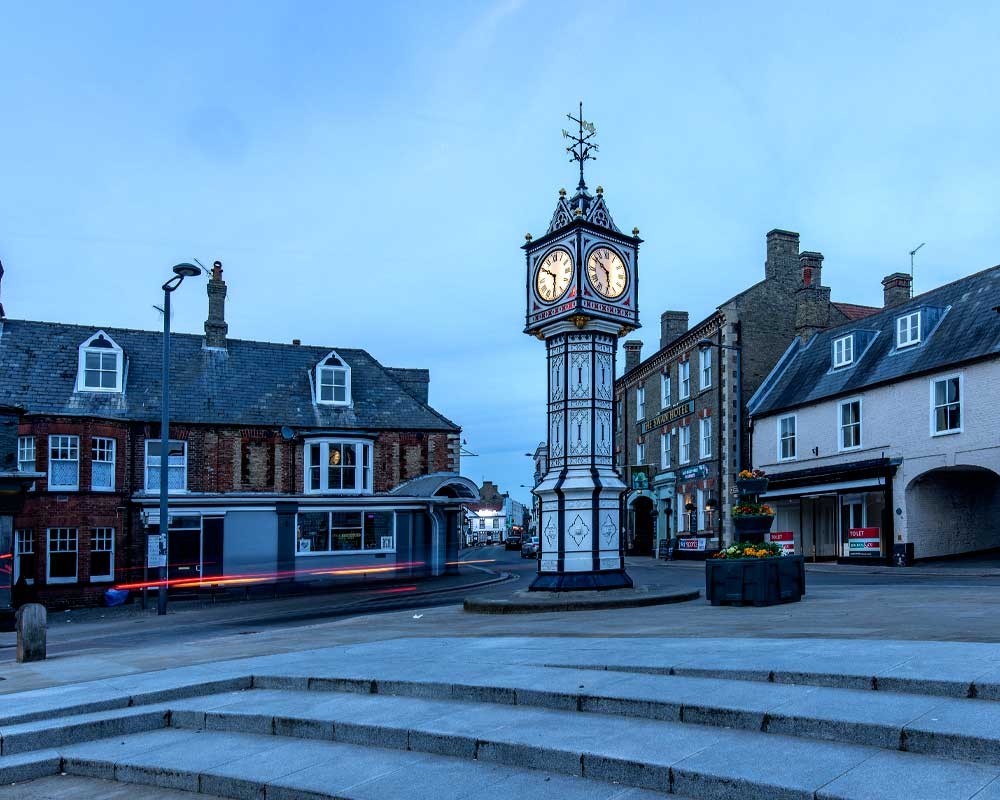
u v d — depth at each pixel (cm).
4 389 2956
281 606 2467
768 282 3678
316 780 593
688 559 3775
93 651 1448
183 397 3206
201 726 785
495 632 1197
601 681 725
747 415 3519
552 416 1712
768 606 1333
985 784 453
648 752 550
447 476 3388
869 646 775
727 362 3575
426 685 770
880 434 2772
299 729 721
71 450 2916
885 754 514
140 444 3078
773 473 3328
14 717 771
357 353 3691
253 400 3312
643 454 4644
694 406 3881
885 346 2916
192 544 3045
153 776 661
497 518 12850
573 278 1631
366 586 3058
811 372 3275
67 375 3089
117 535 2967
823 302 3619
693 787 505
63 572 2853
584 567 1630
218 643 1388
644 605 1525
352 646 1119
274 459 3259
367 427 3403
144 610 2633
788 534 3067
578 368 1680
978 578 2008
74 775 707
